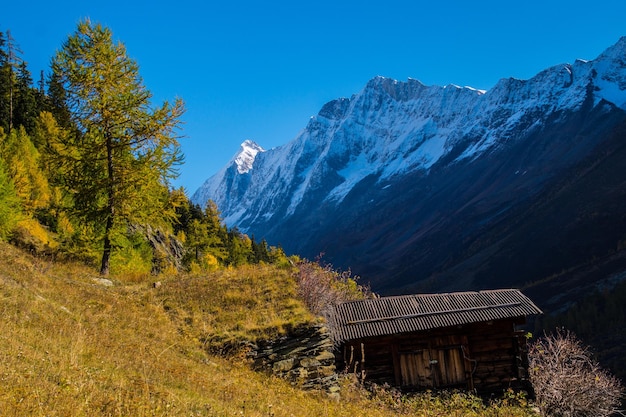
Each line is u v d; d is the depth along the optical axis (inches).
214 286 810.2
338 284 1016.2
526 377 854.5
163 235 1860.2
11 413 235.6
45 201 1255.5
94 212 885.8
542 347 972.6
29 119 2346.2
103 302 625.6
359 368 824.9
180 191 943.0
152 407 299.4
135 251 1100.5
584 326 4768.7
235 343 625.0
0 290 472.7
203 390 409.7
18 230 933.2
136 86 880.9
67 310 518.3
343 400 610.9
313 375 616.1
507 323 875.4
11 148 1320.1
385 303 898.7
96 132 869.2
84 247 915.4
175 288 802.8
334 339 786.8
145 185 884.6
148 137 877.8
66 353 371.6
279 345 636.7
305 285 821.2
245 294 774.5
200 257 2128.4
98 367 370.9
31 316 440.5
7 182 969.5
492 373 856.9
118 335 507.8
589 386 886.4
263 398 442.0
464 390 835.4
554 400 856.3
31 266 665.6
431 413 660.1
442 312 864.3
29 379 288.4
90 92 848.9
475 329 868.6
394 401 691.4
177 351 544.4
